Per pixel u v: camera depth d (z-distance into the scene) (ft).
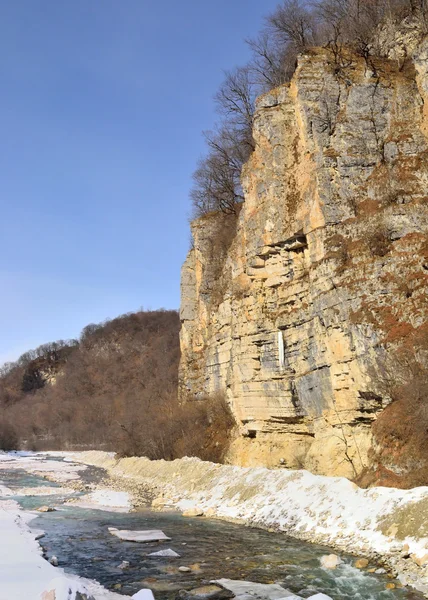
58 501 94.89
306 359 92.22
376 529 52.85
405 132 91.97
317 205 90.33
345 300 80.64
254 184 108.58
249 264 106.01
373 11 114.93
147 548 56.90
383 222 82.43
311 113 96.32
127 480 132.87
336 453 80.43
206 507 82.69
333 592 41.22
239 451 106.93
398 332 73.41
